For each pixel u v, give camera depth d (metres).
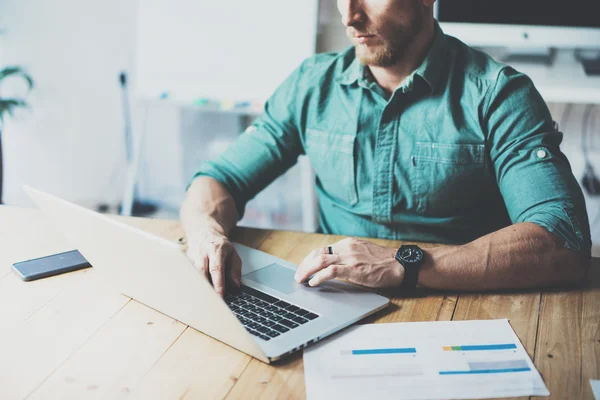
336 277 1.02
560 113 2.66
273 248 1.19
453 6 2.42
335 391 0.77
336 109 1.39
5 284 1.05
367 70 1.34
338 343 0.87
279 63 2.56
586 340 0.88
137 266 0.89
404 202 1.35
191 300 0.85
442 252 1.04
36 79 3.08
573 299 1.00
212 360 0.84
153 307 0.97
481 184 1.30
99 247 0.95
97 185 3.22
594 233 2.58
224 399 0.76
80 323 0.94
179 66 2.70
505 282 1.02
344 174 1.39
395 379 0.79
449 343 0.86
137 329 0.92
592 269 1.10
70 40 3.01
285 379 0.80
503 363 0.82
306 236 1.24
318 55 1.47
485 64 1.29
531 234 1.05
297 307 0.95
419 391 0.76
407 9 1.23
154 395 0.77
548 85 2.29
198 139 3.09
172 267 0.82
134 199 3.24
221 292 1.00
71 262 1.11
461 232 1.36
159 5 2.69
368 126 1.35
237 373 0.81
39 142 3.18
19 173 3.24
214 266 1.04
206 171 1.40
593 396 0.76
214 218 1.24
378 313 0.95
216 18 2.62
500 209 1.37
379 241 1.20
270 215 3.06
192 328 0.92
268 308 0.95
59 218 0.99
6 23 3.04
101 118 3.12
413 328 0.90
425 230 1.37
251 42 2.58
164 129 3.11
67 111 3.12
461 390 0.77
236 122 3.03
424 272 1.01
